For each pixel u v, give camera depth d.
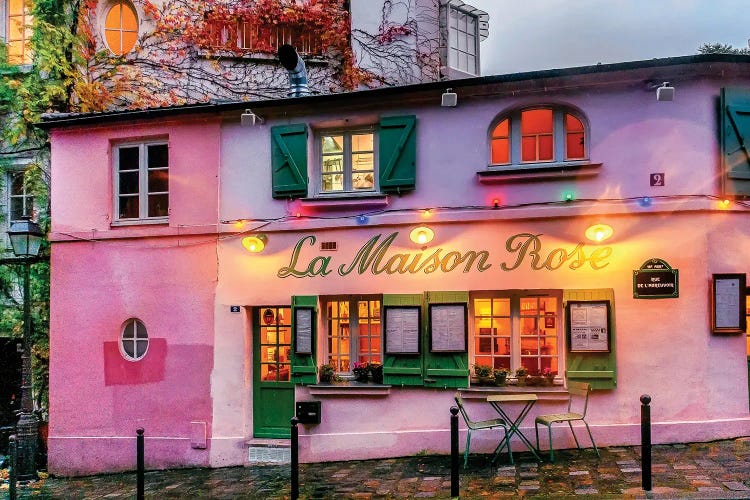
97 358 8.91
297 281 8.40
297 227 8.40
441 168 8.03
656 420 7.34
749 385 7.46
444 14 12.02
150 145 9.12
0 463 9.48
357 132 8.54
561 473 6.53
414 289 8.02
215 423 8.48
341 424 8.10
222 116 8.69
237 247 8.61
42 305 10.17
